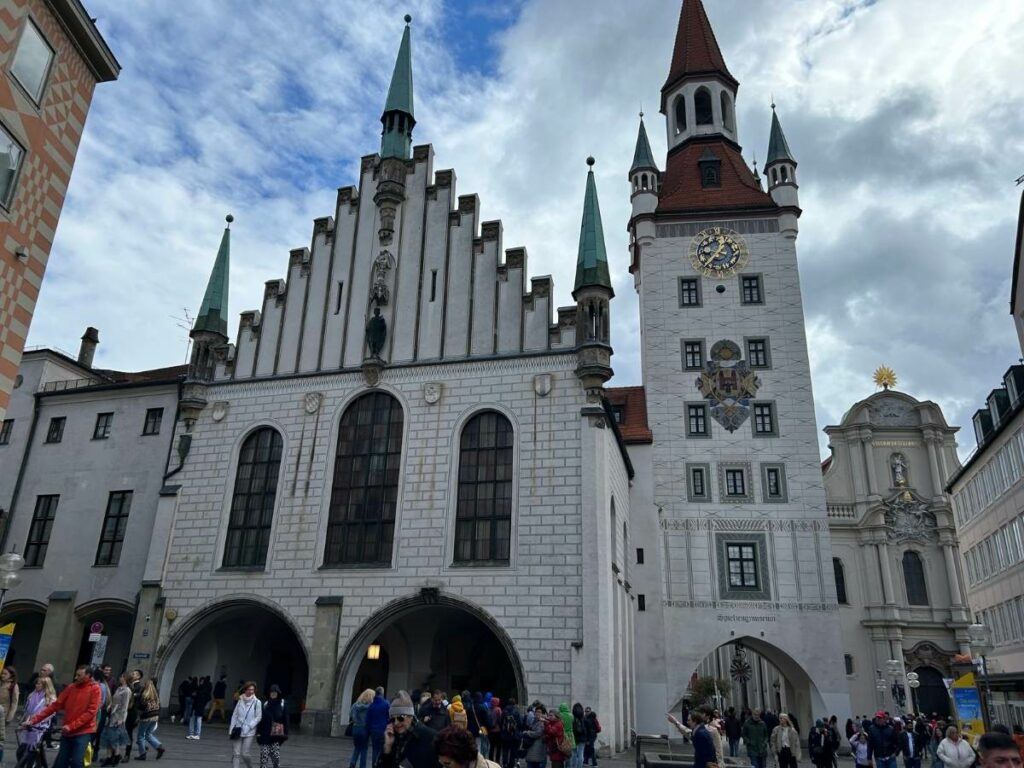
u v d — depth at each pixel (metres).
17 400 38.88
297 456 32.16
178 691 30.81
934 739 31.14
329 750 23.33
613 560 30.25
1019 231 34.81
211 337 35.16
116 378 44.06
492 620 27.53
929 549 50.84
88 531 34.91
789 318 44.78
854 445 53.62
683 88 56.72
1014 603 40.53
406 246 34.06
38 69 20.41
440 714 14.55
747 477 41.69
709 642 39.09
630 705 35.34
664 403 43.88
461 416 30.75
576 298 31.14
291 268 35.50
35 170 20.34
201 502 32.62
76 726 12.12
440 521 29.42
